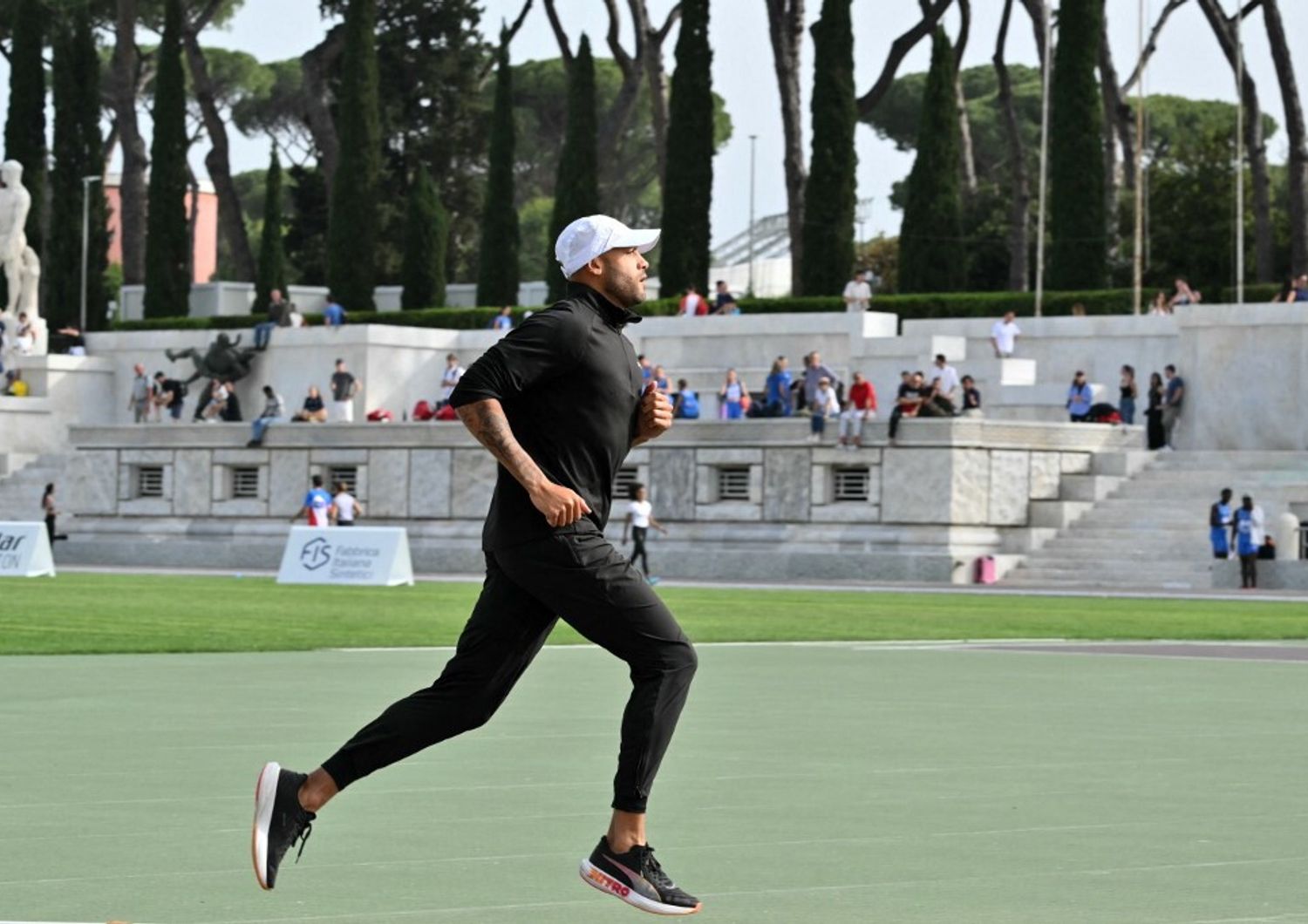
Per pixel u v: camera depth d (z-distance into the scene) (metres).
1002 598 53.69
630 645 11.32
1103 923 10.92
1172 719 22.02
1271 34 98.44
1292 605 50.59
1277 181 137.88
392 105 136.12
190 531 80.62
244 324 103.00
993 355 84.25
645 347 88.81
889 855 13.03
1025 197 108.50
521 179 168.25
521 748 18.58
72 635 34.00
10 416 99.38
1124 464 69.31
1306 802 15.59
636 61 116.38
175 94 110.06
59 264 116.31
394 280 133.88
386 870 12.39
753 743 19.38
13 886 11.76
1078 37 87.69
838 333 84.12
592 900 11.54
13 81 117.12
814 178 92.75
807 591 57.31
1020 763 17.91
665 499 71.81
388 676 26.53
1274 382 72.88
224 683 25.36
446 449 75.56
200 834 13.60
